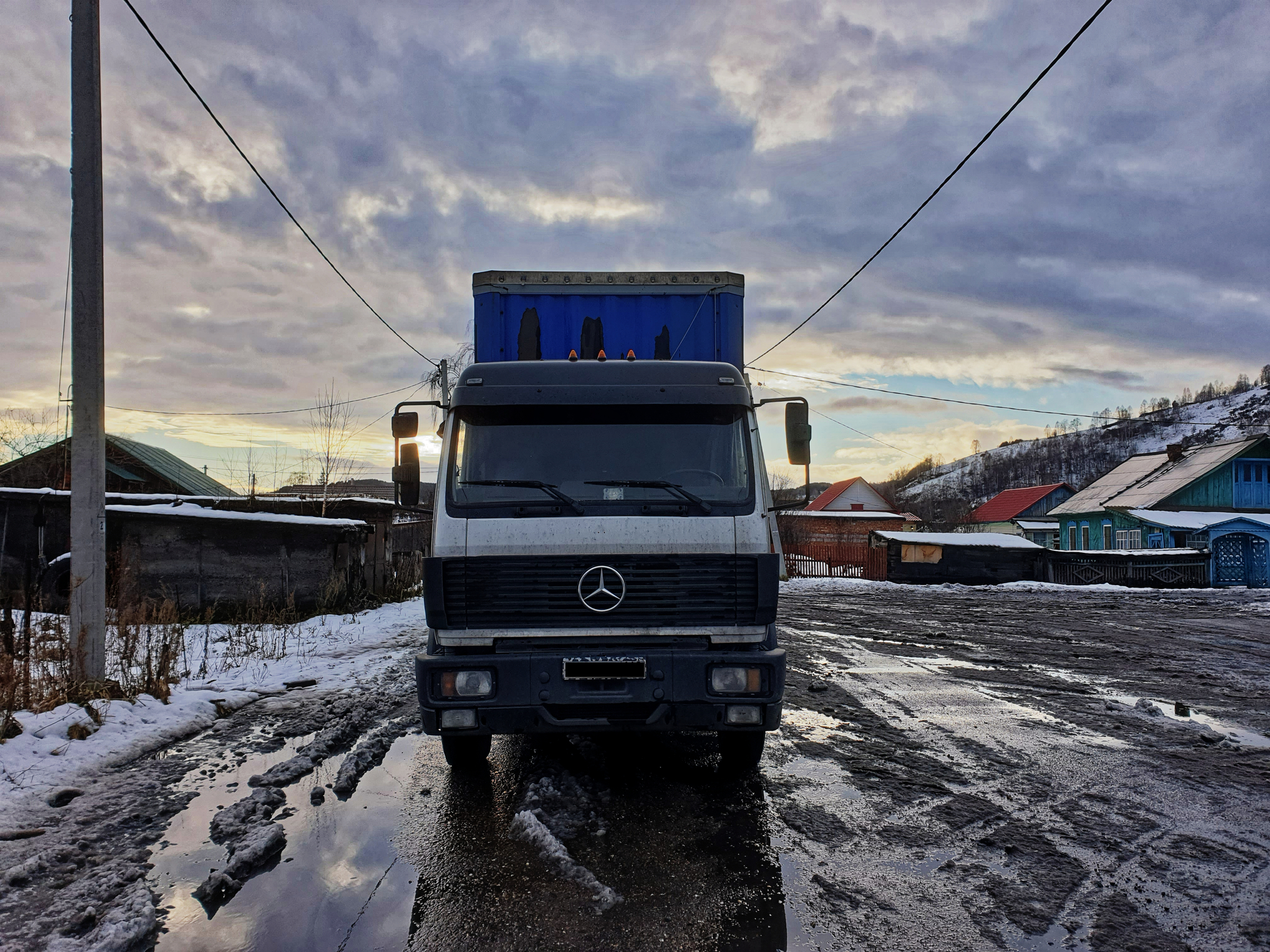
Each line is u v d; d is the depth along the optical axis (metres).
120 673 7.22
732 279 6.48
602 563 4.18
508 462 4.55
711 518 4.29
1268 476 35.66
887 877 3.47
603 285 6.41
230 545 11.73
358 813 4.27
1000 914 3.12
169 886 3.36
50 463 21.27
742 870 3.54
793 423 5.18
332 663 8.80
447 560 4.16
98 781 4.71
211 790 4.60
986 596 21.08
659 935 2.95
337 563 12.48
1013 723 6.37
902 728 6.21
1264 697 7.60
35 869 3.47
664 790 4.68
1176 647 11.26
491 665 4.07
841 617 15.01
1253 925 3.04
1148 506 34.84
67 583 11.16
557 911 3.15
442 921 3.06
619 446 4.61
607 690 4.06
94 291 6.83
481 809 4.33
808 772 5.05
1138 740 5.86
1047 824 4.12
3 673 5.78
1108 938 2.93
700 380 4.79
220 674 7.84
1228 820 4.19
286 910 3.14
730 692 4.08
